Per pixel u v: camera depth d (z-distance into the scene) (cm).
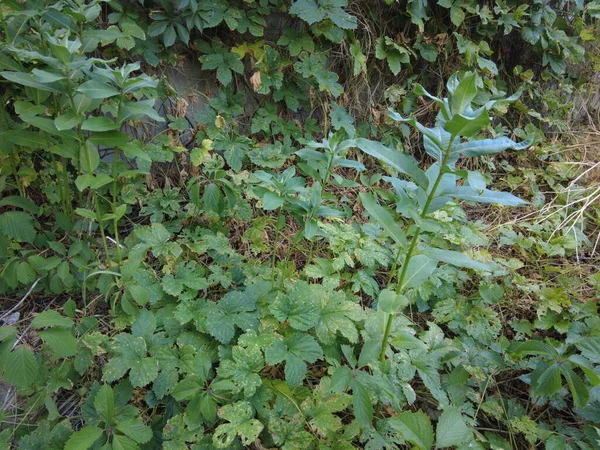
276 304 181
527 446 181
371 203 150
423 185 140
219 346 175
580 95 387
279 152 272
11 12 180
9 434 152
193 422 153
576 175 340
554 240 270
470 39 334
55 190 220
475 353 191
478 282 239
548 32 337
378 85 321
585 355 185
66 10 179
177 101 266
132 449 142
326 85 285
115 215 186
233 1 261
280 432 152
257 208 264
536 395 184
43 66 184
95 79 166
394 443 167
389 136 325
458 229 253
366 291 215
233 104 278
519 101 349
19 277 182
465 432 136
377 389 165
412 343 160
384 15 307
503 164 347
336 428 157
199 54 271
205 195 220
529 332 219
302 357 166
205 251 226
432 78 336
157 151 252
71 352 153
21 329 189
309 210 179
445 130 131
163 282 188
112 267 200
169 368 167
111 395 148
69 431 150
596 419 174
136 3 246
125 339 167
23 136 178
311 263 246
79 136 176
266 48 272
